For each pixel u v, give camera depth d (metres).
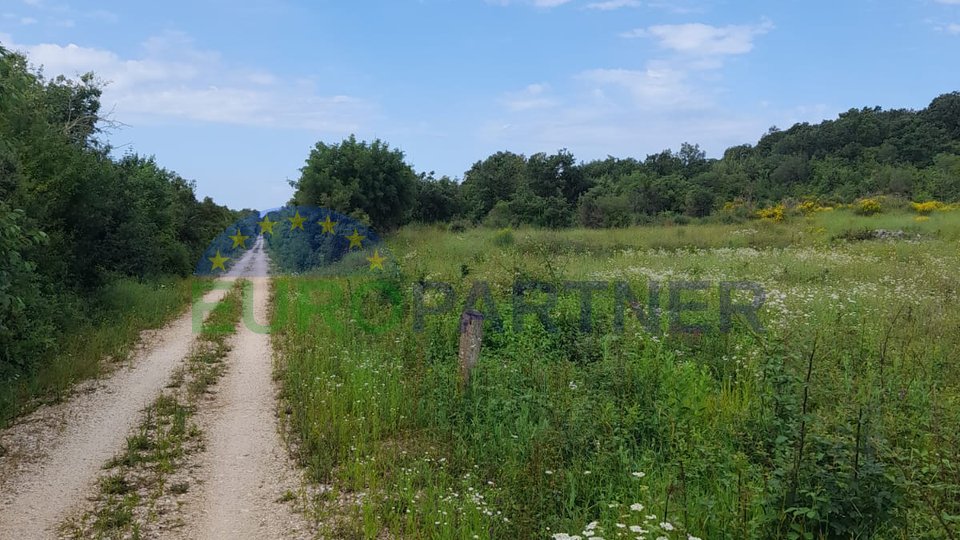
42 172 13.27
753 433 5.36
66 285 14.31
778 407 5.23
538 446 5.60
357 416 7.46
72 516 5.46
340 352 10.14
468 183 51.66
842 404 4.88
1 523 5.29
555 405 6.57
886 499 4.14
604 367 7.27
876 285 12.96
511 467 5.67
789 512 4.24
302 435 7.12
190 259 27.81
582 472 5.45
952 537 3.71
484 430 6.55
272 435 7.41
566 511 5.07
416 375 8.32
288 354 10.73
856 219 31.30
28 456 6.73
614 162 67.75
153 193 23.52
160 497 5.83
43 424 7.71
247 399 8.85
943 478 4.43
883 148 60.94
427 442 6.74
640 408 6.40
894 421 5.32
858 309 9.96
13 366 9.06
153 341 12.73
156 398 8.81
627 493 5.14
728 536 4.25
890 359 7.55
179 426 7.47
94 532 5.18
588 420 6.11
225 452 6.93
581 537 4.57
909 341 7.98
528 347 8.88
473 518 4.93
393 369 8.78
